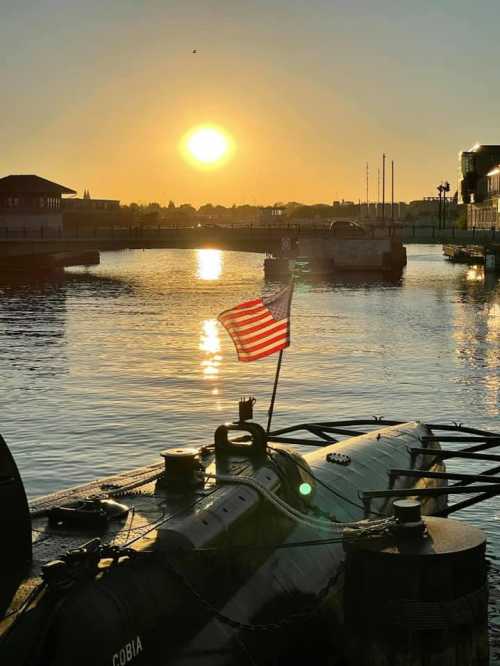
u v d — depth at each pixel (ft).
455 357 175.22
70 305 296.51
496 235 480.64
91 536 41.01
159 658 37.52
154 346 192.13
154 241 524.52
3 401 131.75
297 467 51.21
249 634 42.29
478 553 42.42
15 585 36.70
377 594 41.86
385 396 135.85
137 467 96.37
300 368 160.86
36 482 91.04
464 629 41.88
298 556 48.62
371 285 381.19
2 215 519.60
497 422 119.34
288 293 56.03
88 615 34.96
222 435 50.39
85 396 135.33
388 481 63.46
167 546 40.27
